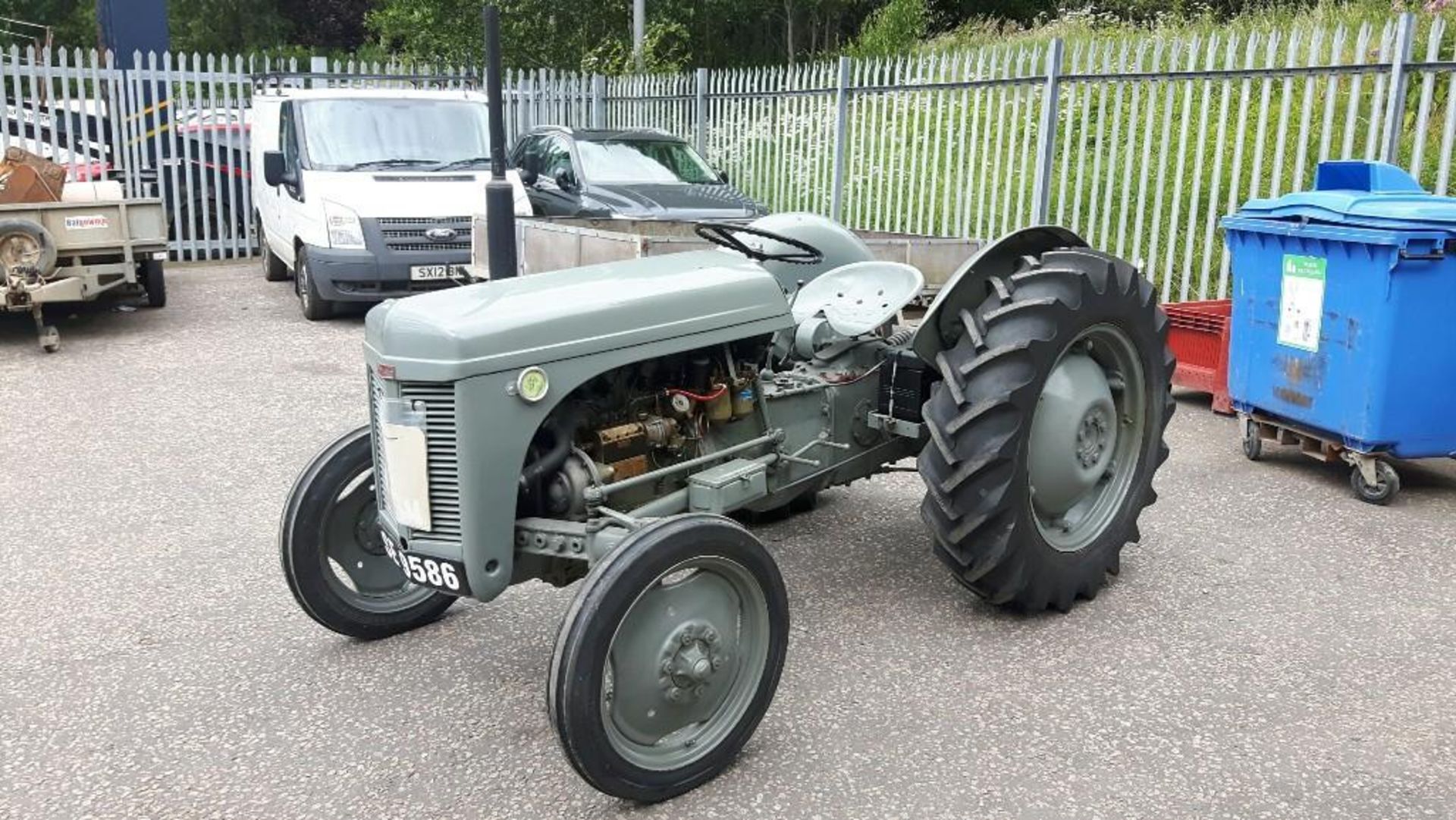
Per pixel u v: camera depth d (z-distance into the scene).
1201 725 3.49
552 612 4.38
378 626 4.13
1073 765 3.29
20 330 9.97
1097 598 4.44
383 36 26.72
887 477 5.98
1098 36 14.98
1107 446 4.42
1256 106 9.63
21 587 4.61
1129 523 4.50
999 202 9.92
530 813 3.10
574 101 16.02
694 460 3.66
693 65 20.75
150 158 14.15
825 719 3.56
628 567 2.97
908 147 10.63
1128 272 4.39
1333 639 4.06
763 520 5.33
